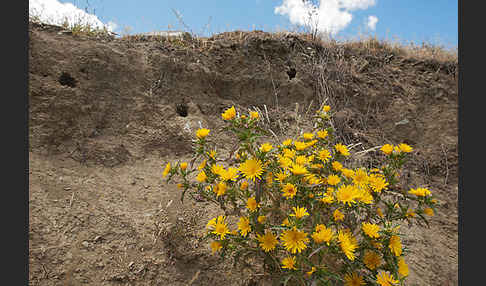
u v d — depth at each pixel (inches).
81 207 84.1
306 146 77.2
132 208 91.2
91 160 104.5
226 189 69.2
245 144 67.6
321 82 172.6
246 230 66.1
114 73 130.0
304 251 58.8
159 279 73.9
